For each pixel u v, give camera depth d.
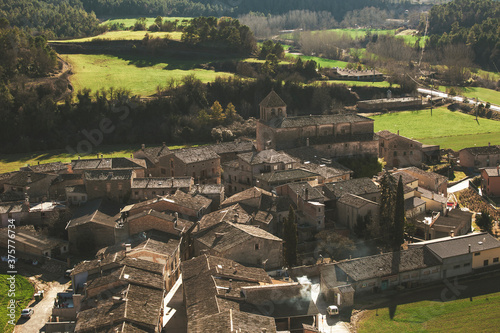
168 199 126.19
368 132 176.75
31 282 111.19
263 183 139.12
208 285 90.31
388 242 122.81
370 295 105.06
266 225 120.25
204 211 129.00
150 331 80.06
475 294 105.31
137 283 90.56
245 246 104.75
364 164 168.62
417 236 133.50
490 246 114.19
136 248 104.19
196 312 84.12
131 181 139.50
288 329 86.00
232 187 156.00
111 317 80.25
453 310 99.69
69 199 138.38
